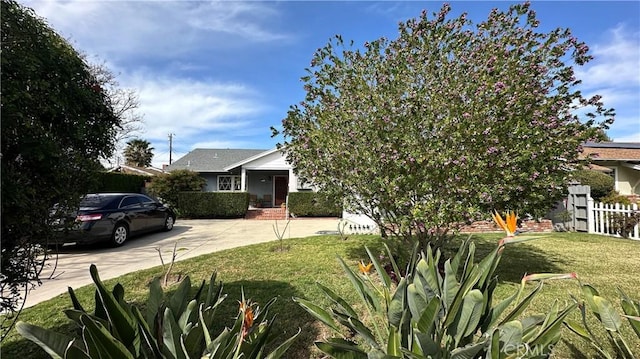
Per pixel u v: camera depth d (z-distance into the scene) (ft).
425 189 12.98
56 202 7.98
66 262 21.63
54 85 7.60
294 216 53.67
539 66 13.80
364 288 7.18
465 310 5.38
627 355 8.46
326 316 6.85
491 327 5.88
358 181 14.35
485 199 12.43
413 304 5.42
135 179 56.44
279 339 9.91
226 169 63.10
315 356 9.04
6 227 7.05
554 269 17.04
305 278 16.08
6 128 6.70
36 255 8.06
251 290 14.44
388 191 13.37
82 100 8.21
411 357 4.58
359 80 15.74
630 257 19.62
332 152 14.61
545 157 13.09
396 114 13.94
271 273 17.15
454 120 13.05
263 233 35.17
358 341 9.50
